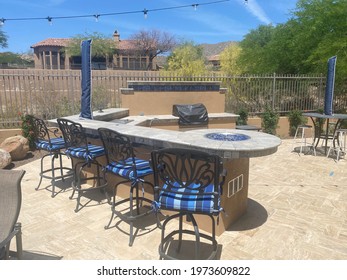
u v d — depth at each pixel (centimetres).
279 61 1306
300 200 435
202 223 338
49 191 461
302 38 1176
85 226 350
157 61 4597
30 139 720
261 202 426
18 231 239
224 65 1905
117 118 652
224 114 822
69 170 545
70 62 4119
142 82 729
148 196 394
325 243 317
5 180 242
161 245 276
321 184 509
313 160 676
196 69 1670
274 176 554
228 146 288
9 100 786
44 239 321
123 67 4200
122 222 359
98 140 448
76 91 839
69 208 399
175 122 723
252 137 334
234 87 973
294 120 1007
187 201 252
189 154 239
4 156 584
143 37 4072
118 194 436
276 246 310
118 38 4400
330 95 725
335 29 1123
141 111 739
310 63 1162
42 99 805
